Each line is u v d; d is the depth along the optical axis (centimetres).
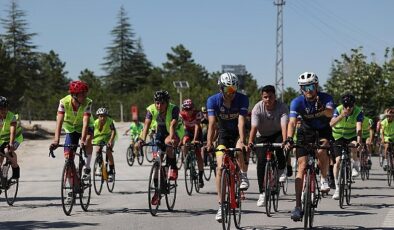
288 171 1186
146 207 1018
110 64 10331
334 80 3572
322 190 854
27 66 8344
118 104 7119
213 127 816
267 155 931
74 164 928
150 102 7031
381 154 1998
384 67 3444
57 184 1417
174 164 977
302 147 775
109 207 1016
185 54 10581
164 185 941
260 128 950
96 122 1287
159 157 938
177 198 1155
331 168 1198
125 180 1521
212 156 1518
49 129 4181
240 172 858
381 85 3394
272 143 867
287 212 959
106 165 1234
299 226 824
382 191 1278
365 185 1412
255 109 938
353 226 823
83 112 950
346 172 1030
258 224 840
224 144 838
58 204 1059
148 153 2355
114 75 10225
